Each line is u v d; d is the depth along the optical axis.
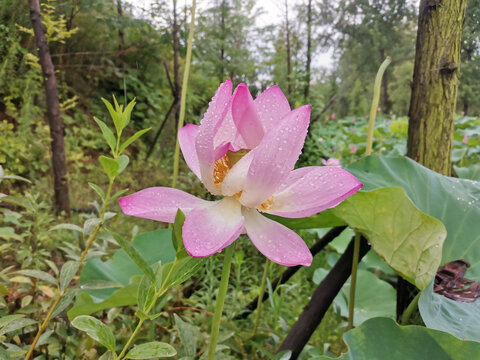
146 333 0.59
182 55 2.63
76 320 0.28
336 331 0.87
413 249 0.52
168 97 2.92
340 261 0.61
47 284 0.60
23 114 1.68
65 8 2.16
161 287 0.29
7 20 1.65
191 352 0.37
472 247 0.59
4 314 0.45
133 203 0.33
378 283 0.97
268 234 0.34
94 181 1.84
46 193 1.38
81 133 2.11
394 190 0.49
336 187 0.34
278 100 0.39
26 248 0.58
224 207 0.34
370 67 4.38
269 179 0.32
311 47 4.47
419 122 0.70
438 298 0.50
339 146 3.46
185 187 1.31
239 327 0.74
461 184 0.67
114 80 2.61
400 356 0.41
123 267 0.64
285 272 0.74
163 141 2.46
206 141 0.33
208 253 0.28
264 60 3.95
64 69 2.28
